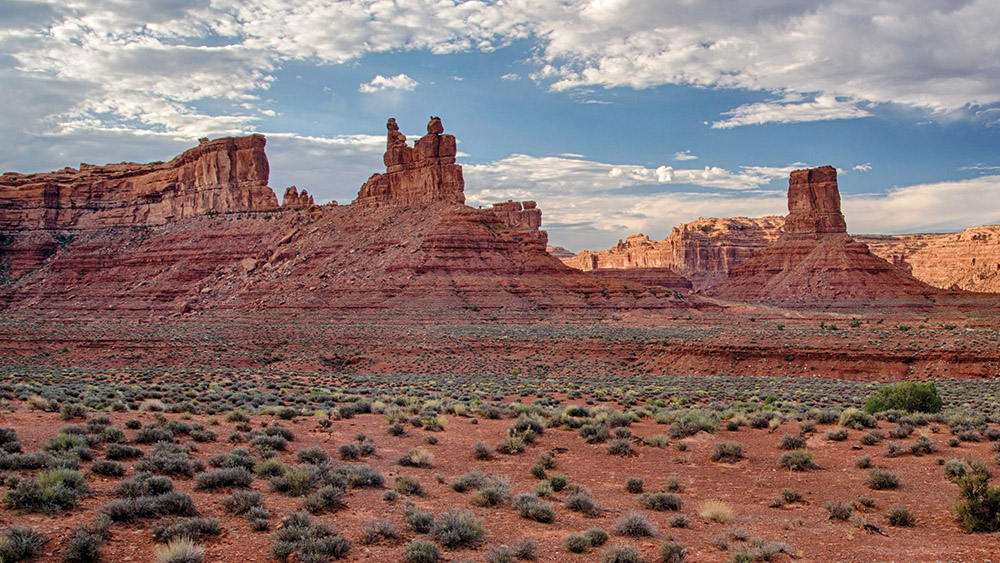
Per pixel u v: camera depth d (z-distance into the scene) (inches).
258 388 2175.2
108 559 487.2
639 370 3289.9
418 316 4645.7
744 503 769.6
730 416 1363.2
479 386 2340.1
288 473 720.3
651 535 621.9
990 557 563.5
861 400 1813.5
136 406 1279.5
